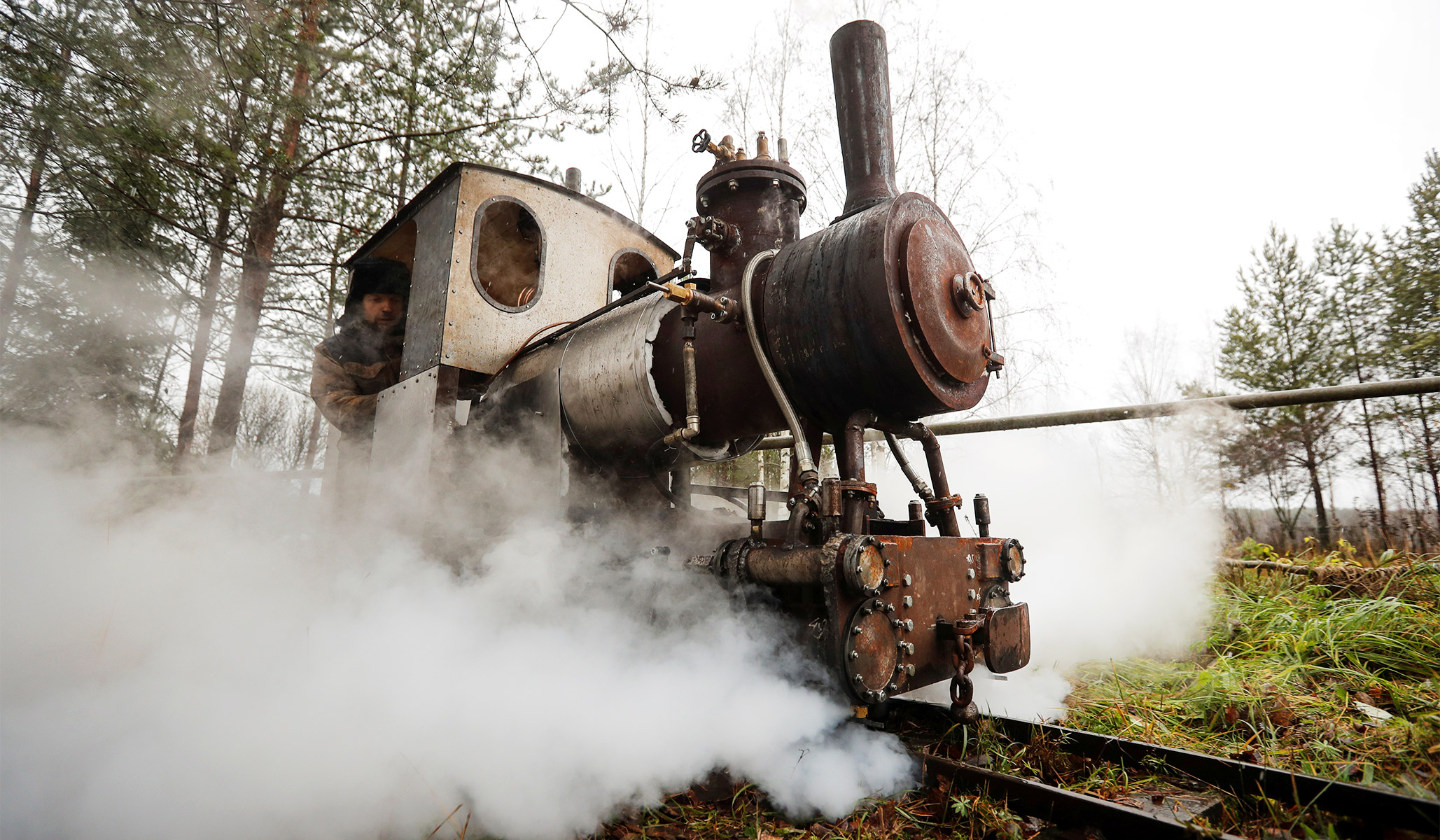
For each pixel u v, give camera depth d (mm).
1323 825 1416
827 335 2014
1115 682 2506
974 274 2227
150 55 4289
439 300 3084
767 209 2492
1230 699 2152
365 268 4293
